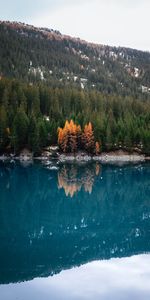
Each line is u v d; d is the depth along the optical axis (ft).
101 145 424.05
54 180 280.92
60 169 338.13
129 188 258.16
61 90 589.32
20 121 410.93
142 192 246.27
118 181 282.97
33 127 408.67
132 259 114.62
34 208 189.16
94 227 155.02
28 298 86.58
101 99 590.55
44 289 91.45
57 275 100.07
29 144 409.49
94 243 131.34
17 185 258.37
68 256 115.34
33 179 284.00
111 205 204.85
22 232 141.49
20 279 96.63
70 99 572.51
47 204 200.95
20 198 213.05
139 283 96.84
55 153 413.39
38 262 109.29
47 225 154.92
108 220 168.66
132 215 180.86
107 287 93.81
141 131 434.71
